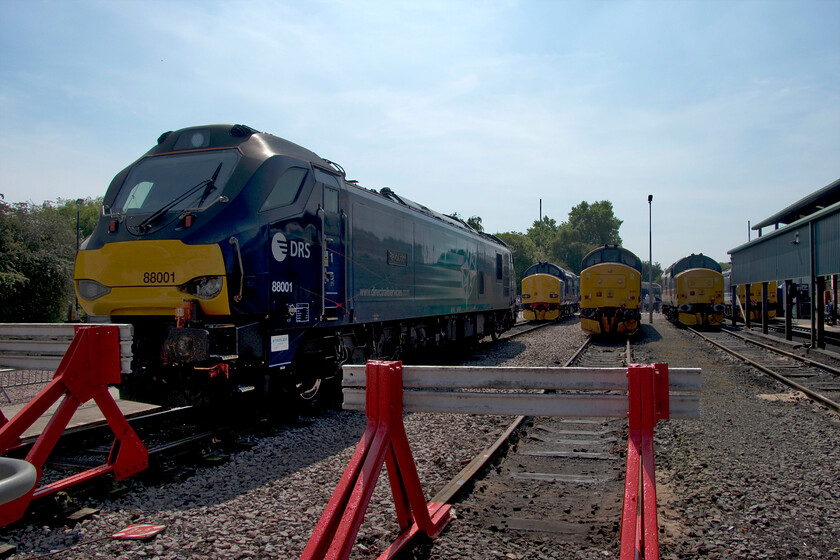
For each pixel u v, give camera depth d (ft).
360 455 10.88
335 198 29.25
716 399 32.35
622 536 8.79
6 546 12.72
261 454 20.49
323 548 9.45
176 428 23.82
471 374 11.43
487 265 58.65
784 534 14.06
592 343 69.00
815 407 29.94
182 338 21.43
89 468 18.38
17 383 37.99
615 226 375.25
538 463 20.53
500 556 12.72
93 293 23.54
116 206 24.41
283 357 24.80
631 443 10.25
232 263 21.97
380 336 35.96
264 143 25.11
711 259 101.71
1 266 75.92
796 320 117.50
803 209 79.20
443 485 17.48
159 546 13.00
